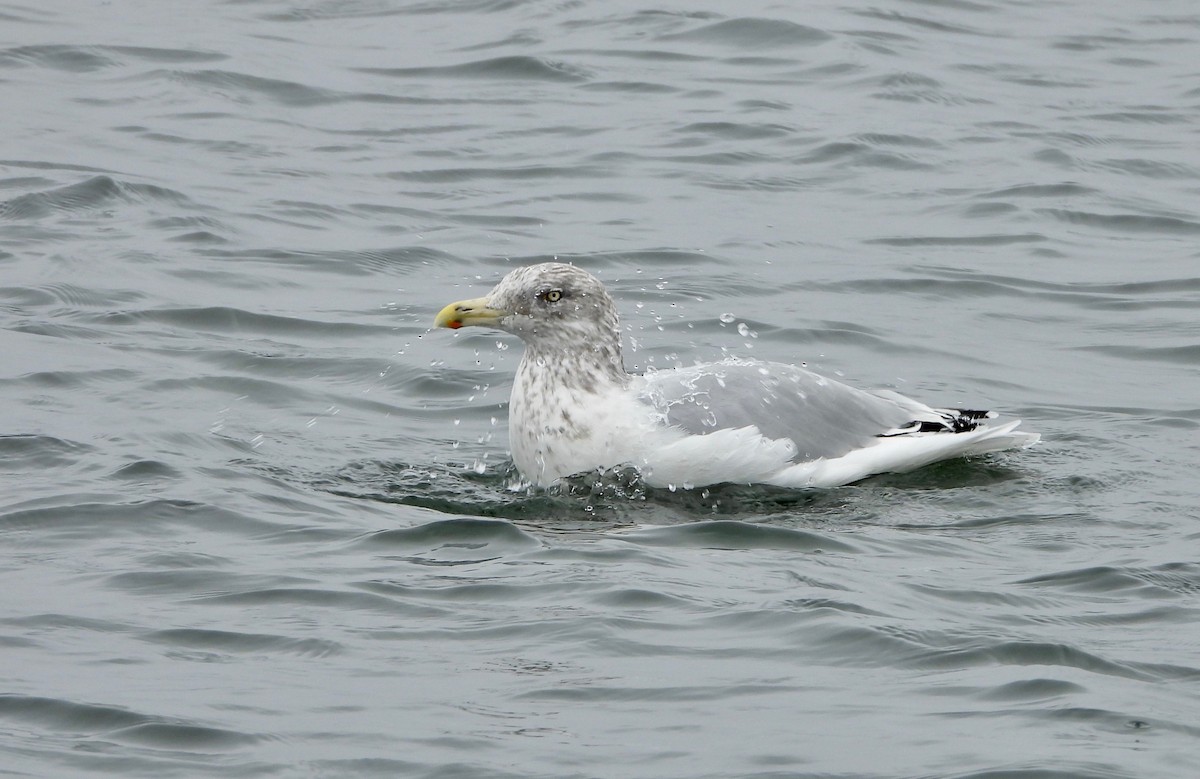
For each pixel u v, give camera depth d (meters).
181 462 14.12
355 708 9.51
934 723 9.34
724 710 9.51
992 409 16.56
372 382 17.23
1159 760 8.87
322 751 8.99
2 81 28.02
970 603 11.21
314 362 17.61
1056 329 19.34
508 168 25.03
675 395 14.41
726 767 8.85
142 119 26.62
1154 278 21.08
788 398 14.49
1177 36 32.66
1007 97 28.69
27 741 9.06
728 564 11.96
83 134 25.75
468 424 16.19
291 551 12.14
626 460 14.19
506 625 10.70
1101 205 23.83
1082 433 15.75
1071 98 28.80
